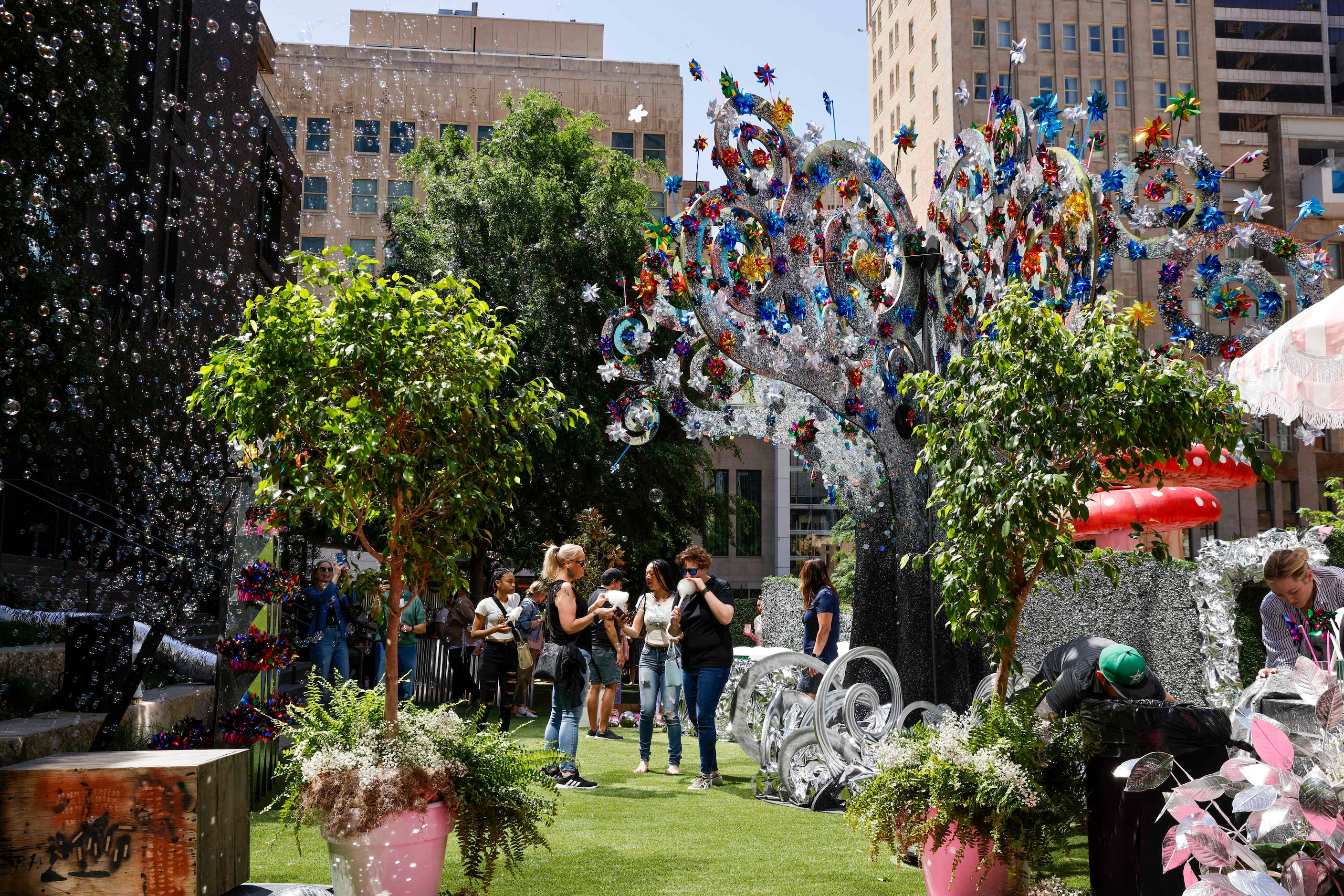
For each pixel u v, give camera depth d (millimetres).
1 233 9422
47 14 9859
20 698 5500
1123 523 8609
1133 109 44750
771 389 7973
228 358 3740
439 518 3871
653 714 7355
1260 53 64062
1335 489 13375
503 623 8172
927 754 3885
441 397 3605
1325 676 2299
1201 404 3768
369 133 48281
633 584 20406
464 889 3895
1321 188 43406
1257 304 6359
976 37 44188
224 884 3496
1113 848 3539
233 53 20734
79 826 3266
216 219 19594
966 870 3734
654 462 18469
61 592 10141
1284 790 2139
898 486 7746
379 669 9672
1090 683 3871
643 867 4480
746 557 44344
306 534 8875
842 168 7766
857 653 6383
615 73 49281
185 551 11922
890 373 7848
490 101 48938
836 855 4707
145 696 6324
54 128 10078
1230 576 8102
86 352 11242
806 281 7578
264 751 6055
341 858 3531
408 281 3928
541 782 3934
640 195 20422
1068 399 3842
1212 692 8156
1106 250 6551
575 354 18203
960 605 4133
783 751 6156
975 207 7699
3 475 11000
